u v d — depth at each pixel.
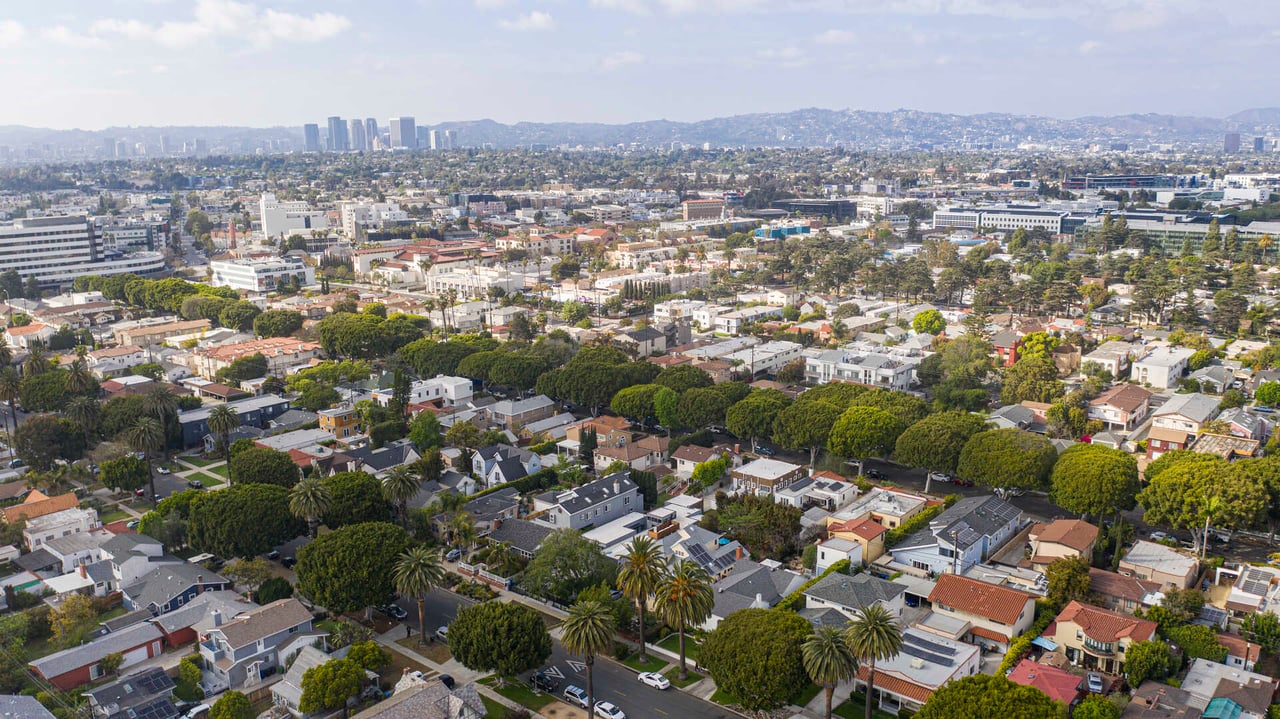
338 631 138.38
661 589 129.50
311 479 167.38
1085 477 169.25
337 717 121.31
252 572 154.38
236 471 196.12
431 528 181.38
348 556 144.50
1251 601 141.50
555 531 160.62
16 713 115.69
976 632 136.62
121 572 158.75
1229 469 163.88
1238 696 116.69
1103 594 143.12
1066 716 106.69
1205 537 160.75
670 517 187.62
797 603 144.38
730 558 164.38
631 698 127.56
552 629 146.75
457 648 129.88
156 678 128.00
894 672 123.94
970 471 186.25
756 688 115.88
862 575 148.12
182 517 181.88
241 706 120.81
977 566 160.00
